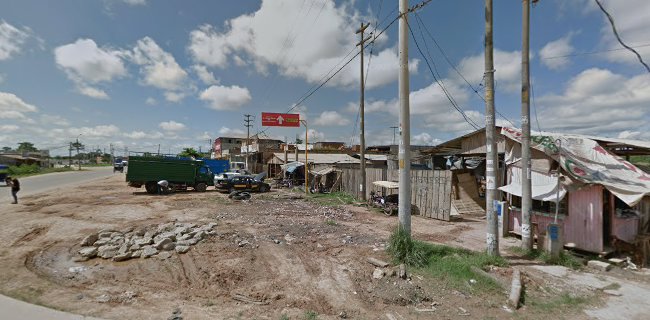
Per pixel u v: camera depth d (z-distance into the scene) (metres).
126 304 5.57
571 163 8.95
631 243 8.24
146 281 6.82
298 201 20.69
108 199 21.00
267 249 9.06
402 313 5.36
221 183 25.14
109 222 13.07
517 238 10.54
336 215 15.28
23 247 9.37
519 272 6.90
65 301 5.58
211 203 19.27
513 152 10.97
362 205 18.72
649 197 9.01
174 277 7.07
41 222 12.86
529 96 8.66
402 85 8.34
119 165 62.59
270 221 13.41
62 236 10.66
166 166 24.94
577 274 7.27
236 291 6.26
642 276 7.20
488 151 8.14
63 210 16.16
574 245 8.86
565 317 5.29
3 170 36.78
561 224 9.23
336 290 6.29
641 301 5.89
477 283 6.50
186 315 5.13
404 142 8.21
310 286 6.51
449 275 6.90
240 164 46.78
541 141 9.72
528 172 8.77
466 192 17.44
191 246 9.30
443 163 23.72
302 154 41.47
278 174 37.31
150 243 9.46
